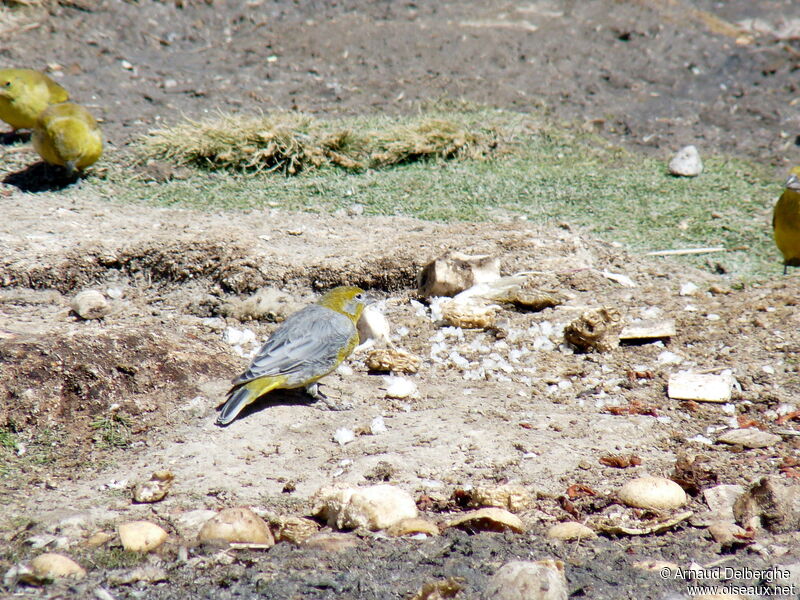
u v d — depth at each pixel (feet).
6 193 47.91
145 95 63.77
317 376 29.68
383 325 35.22
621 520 23.77
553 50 73.20
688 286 40.14
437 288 39.14
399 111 62.90
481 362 34.06
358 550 21.77
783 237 41.93
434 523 23.39
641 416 29.73
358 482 25.36
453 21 78.07
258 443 27.73
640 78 69.72
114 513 23.67
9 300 38.01
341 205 49.34
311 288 39.91
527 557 21.58
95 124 49.90
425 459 26.63
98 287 39.93
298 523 22.76
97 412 29.19
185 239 41.39
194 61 70.08
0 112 53.78
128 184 50.83
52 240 41.47
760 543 22.74
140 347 31.30
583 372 33.09
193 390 30.60
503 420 29.25
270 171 53.72
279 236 43.60
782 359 33.73
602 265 42.65
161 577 20.26
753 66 71.51
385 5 80.38
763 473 26.27
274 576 20.25
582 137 60.29
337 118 61.46
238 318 37.60
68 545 22.03
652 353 34.65
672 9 81.05
